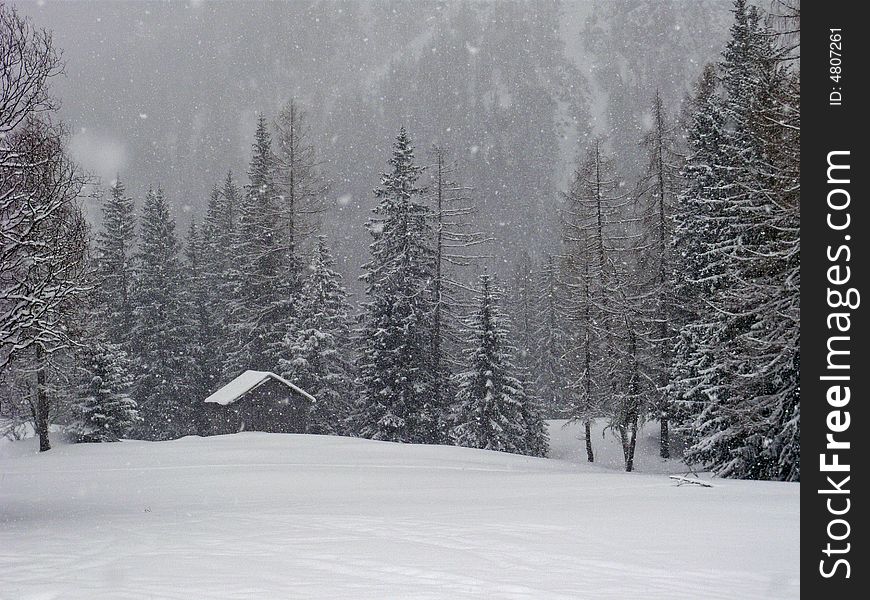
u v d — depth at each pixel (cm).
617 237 4009
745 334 2286
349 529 886
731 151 2864
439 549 720
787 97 2122
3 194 1345
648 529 836
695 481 1597
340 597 515
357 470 2347
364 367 4600
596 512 1010
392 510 1124
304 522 976
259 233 6188
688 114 3659
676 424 3534
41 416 3603
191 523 1009
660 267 3881
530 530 841
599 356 4019
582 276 4012
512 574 594
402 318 4559
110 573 623
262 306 5956
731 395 2502
